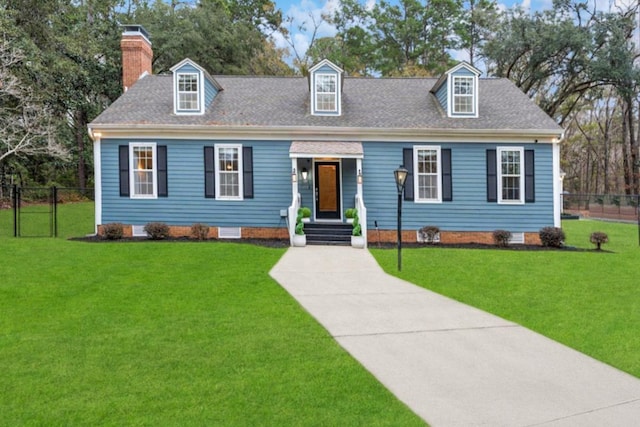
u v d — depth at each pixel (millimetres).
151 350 4926
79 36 23203
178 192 15203
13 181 23547
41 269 9172
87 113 26344
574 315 6590
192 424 3365
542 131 14930
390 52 37719
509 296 7754
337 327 5914
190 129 14938
